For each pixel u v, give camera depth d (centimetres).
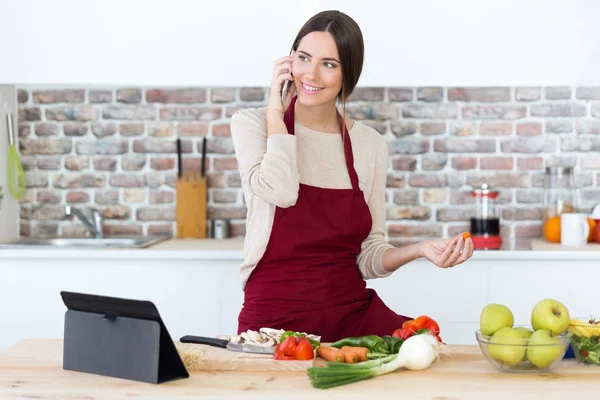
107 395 172
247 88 430
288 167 229
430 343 192
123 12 381
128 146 434
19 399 170
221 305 369
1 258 366
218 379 184
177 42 381
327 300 241
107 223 435
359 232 250
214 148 432
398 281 370
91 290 368
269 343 203
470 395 171
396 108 426
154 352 181
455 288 369
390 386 178
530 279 368
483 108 425
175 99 431
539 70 381
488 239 390
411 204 429
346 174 254
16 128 430
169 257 366
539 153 426
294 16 379
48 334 369
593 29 379
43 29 381
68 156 434
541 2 379
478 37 381
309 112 253
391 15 379
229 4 380
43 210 435
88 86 427
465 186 428
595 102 422
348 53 237
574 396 171
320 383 177
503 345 186
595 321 205
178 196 427
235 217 434
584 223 389
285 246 242
